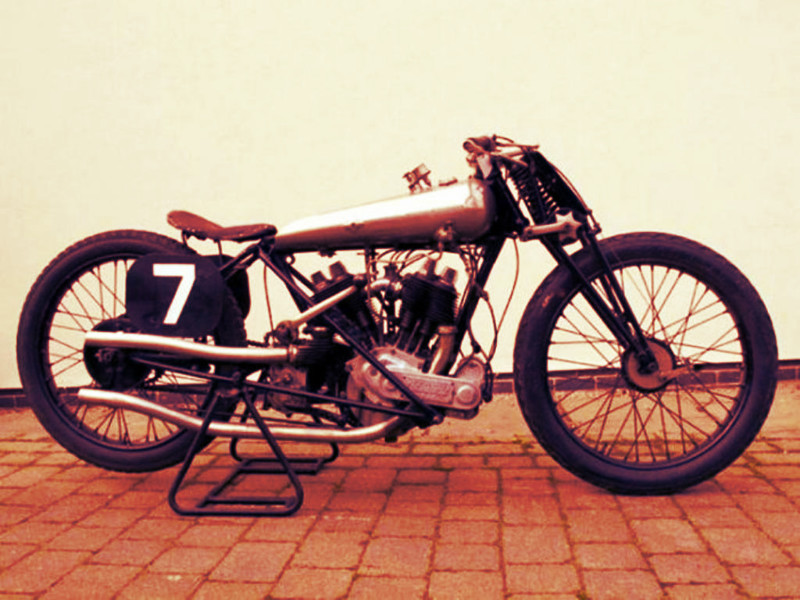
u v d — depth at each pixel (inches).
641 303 171.5
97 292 178.7
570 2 167.5
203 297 114.0
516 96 169.9
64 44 175.3
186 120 175.5
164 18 173.5
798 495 110.8
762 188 169.5
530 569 90.1
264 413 160.4
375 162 173.3
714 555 92.4
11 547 100.3
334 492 118.4
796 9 165.3
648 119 169.2
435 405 107.5
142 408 114.6
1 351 181.3
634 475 111.5
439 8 169.2
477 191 107.1
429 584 87.2
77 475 130.0
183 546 99.4
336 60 171.9
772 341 110.1
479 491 117.0
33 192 178.7
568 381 173.8
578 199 113.1
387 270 111.0
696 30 166.9
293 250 115.0
